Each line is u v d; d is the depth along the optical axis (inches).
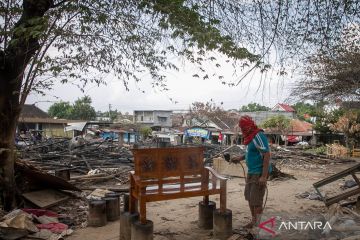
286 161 800.9
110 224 256.4
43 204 281.6
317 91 439.5
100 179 443.5
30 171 283.0
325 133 1533.0
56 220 253.0
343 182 474.6
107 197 273.9
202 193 216.2
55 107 2672.2
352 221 212.1
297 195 376.5
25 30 195.0
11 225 215.3
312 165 763.4
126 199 245.1
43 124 1851.6
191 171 213.6
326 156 956.6
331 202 263.7
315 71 407.8
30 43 237.1
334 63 358.0
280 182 478.3
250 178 227.9
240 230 233.9
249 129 226.8
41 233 222.7
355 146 1210.0
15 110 260.8
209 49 197.3
